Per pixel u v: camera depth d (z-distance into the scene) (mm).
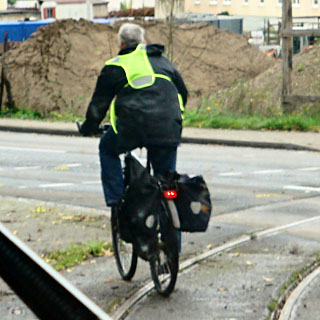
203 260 14578
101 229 17672
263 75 53938
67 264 14086
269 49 109125
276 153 35625
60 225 18141
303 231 17578
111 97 12500
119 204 12320
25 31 104750
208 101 51438
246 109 49094
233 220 19172
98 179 27578
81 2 179250
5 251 2787
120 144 12227
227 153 35812
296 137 39938
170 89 12312
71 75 62344
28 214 19672
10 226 18016
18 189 25297
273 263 14281
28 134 47781
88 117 12711
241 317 10945
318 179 26812
